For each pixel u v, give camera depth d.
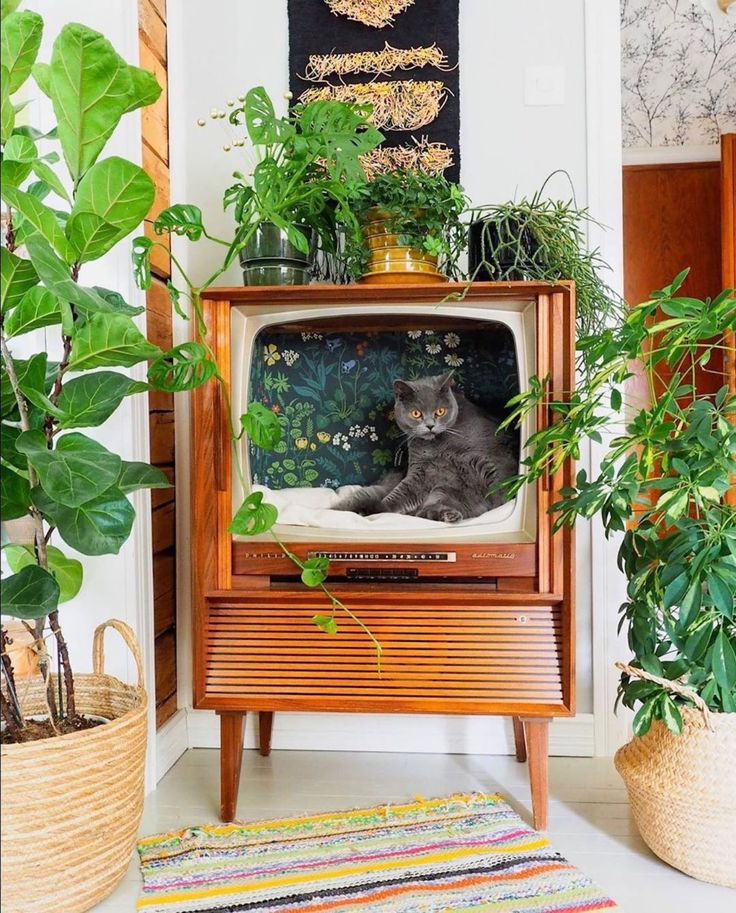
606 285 1.72
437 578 1.49
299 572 1.48
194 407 1.47
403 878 1.29
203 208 1.92
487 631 1.45
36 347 1.57
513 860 1.34
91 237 1.15
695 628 1.23
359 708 1.45
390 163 1.87
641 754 1.36
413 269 1.54
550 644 1.44
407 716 1.92
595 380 1.34
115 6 1.55
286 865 1.33
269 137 1.46
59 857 1.12
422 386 1.60
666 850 1.31
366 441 1.67
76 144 1.18
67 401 1.18
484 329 1.57
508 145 1.87
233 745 1.50
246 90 1.91
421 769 1.79
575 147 1.85
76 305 1.09
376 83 1.88
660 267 3.29
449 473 1.59
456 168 1.87
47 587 1.15
